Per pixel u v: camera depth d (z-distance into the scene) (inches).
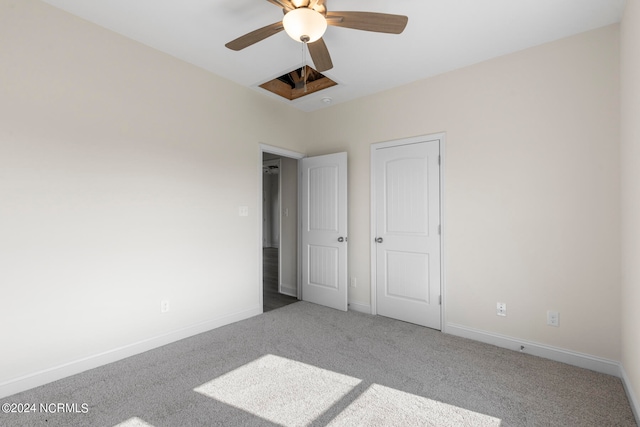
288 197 178.2
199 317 116.1
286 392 77.9
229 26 92.4
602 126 89.4
